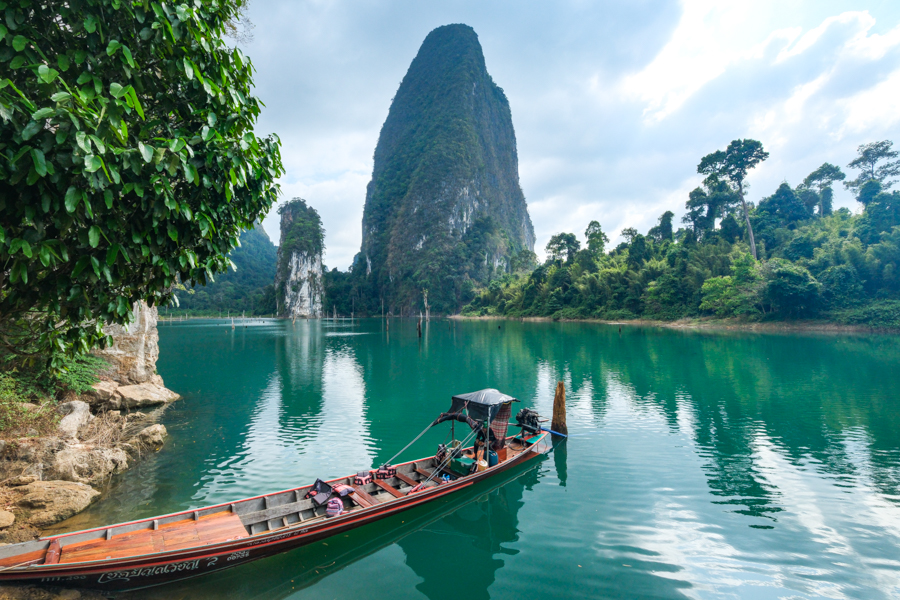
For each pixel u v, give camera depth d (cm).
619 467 1104
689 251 7131
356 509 768
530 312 10588
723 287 5991
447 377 2502
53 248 435
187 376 2616
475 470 970
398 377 2534
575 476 1051
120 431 1277
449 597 616
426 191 18875
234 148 544
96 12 451
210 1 547
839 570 660
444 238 17775
